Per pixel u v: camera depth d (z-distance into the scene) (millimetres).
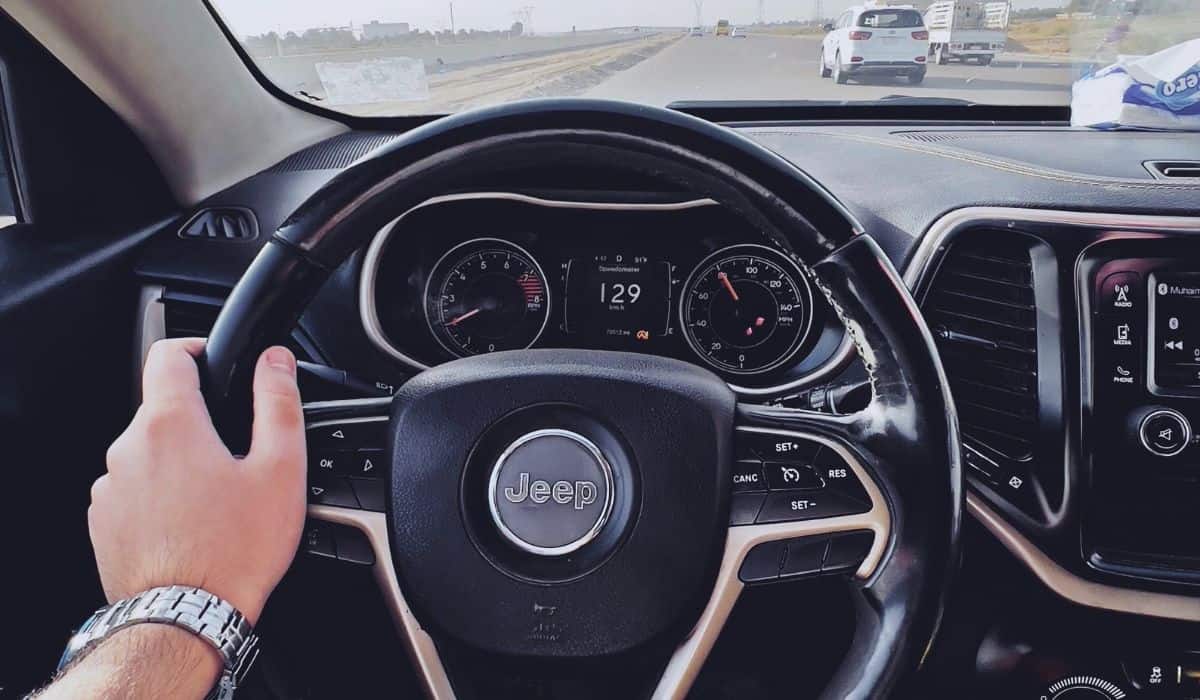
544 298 1731
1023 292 1447
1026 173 1588
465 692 995
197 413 668
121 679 554
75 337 1647
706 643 946
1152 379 1418
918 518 870
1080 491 1440
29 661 1613
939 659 1604
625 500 920
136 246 1755
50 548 1646
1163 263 1400
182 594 595
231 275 1681
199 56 1788
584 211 1675
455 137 845
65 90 1694
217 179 1881
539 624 914
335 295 1617
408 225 1659
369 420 978
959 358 1472
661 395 938
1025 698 1595
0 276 1548
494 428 935
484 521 926
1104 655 1534
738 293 1687
